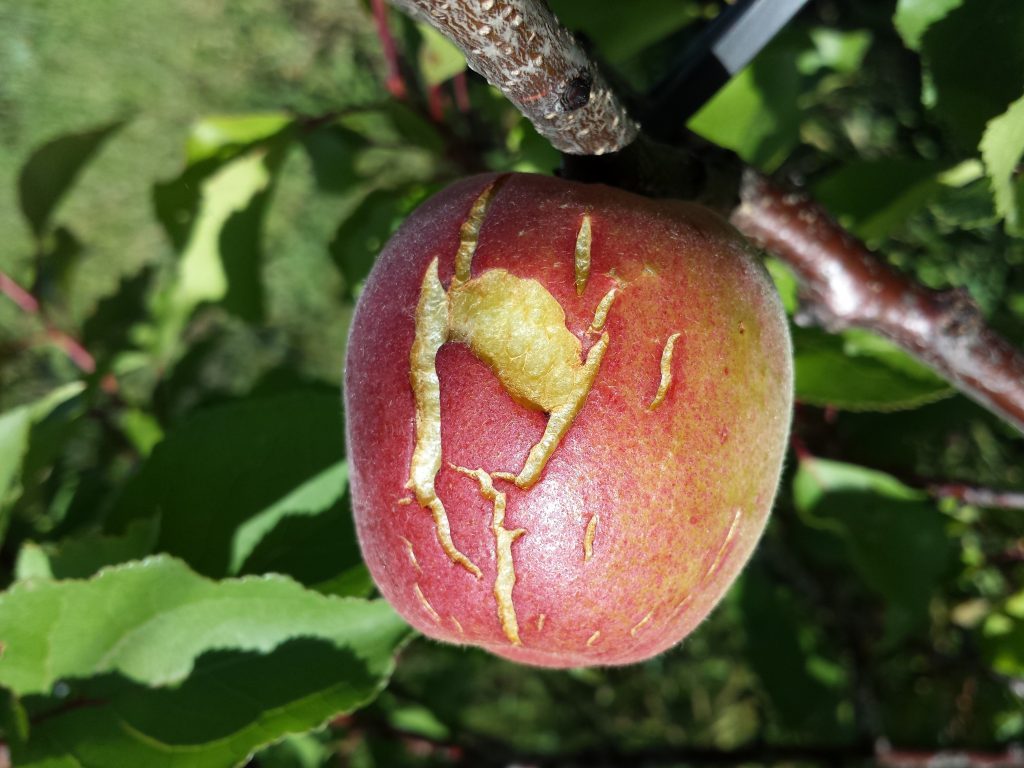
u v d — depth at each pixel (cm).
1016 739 29
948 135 13
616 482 10
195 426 16
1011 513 29
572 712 45
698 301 11
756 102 19
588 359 10
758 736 32
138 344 26
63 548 15
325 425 16
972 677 29
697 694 43
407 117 22
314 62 57
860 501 22
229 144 21
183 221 22
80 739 13
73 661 13
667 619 11
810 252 14
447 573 11
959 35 13
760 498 11
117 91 62
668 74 13
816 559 30
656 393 10
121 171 62
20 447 17
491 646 12
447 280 11
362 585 15
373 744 29
